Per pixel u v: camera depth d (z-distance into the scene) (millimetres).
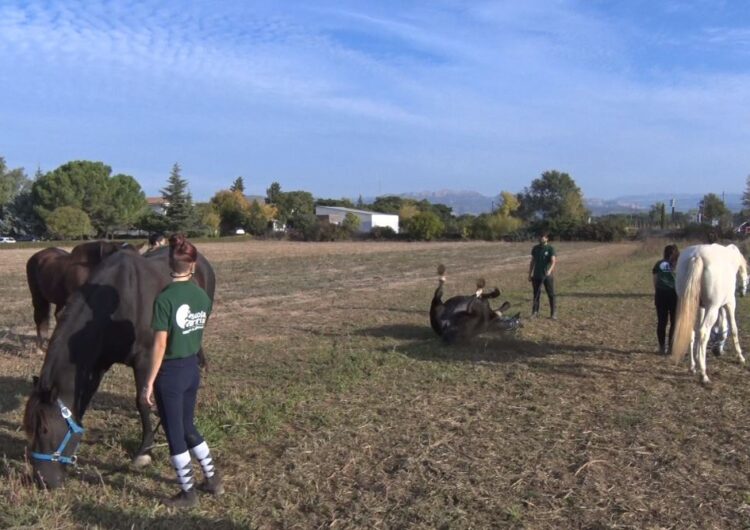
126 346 5477
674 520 4621
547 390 7785
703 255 7977
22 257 38000
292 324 12703
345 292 18719
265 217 83500
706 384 8023
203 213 78688
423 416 6805
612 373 8641
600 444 6047
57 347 4895
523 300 16438
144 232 79438
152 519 4531
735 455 5809
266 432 6227
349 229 74250
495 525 4535
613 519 4625
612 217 76812
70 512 4586
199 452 4840
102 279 5391
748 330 11859
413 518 4621
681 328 7938
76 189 74125
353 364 8953
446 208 112188
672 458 5727
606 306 15250
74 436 4820
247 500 4871
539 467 5512
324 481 5211
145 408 5484
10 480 4895
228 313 14266
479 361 9227
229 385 7926
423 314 14109
